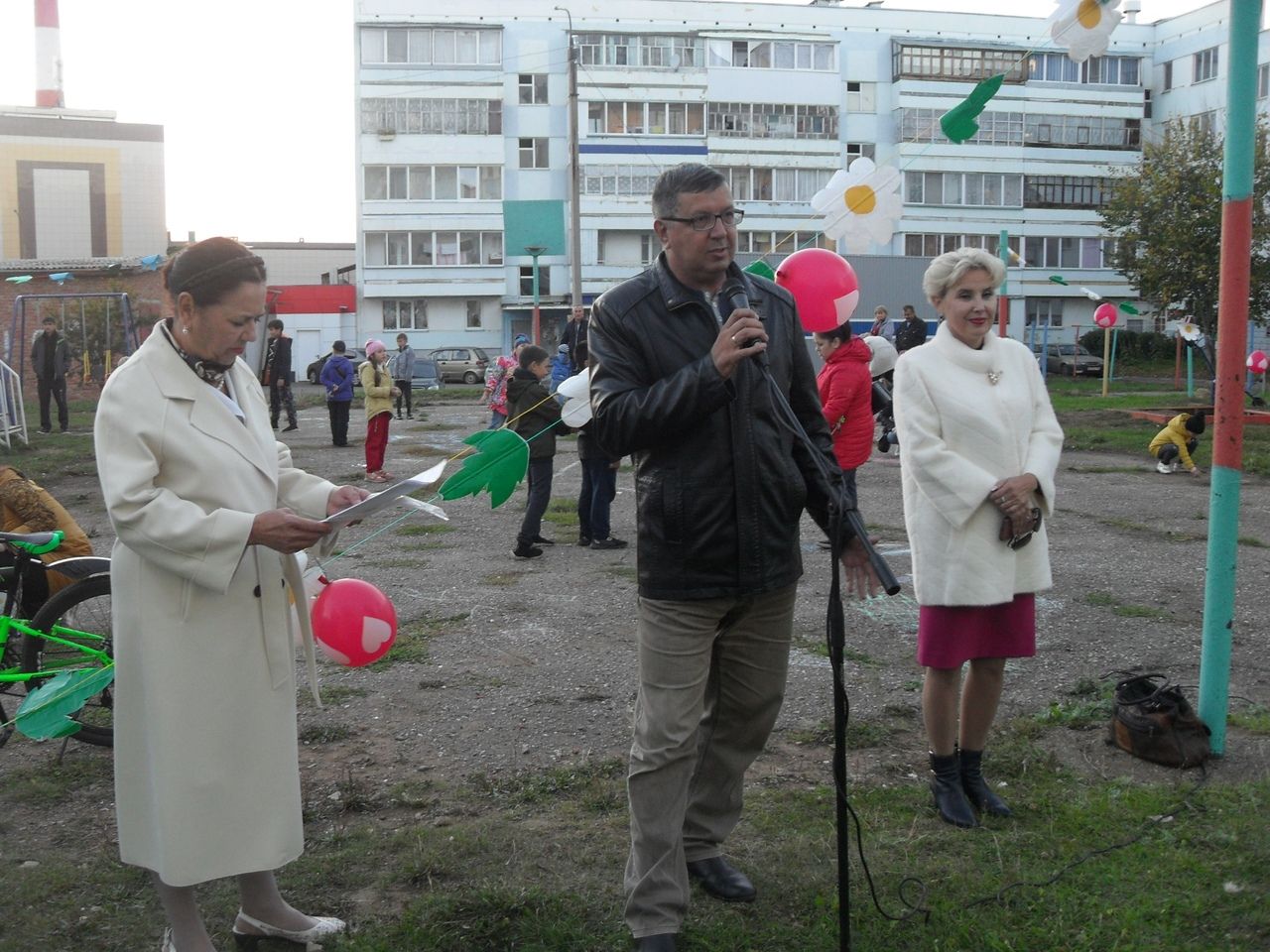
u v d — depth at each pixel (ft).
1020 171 162.20
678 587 10.16
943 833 12.56
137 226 181.98
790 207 162.91
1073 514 34.30
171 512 9.01
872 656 19.39
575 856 12.15
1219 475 14.39
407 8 156.46
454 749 15.34
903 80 160.97
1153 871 11.51
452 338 162.40
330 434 61.87
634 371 10.26
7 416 53.78
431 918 10.80
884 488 39.70
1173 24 159.33
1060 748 15.05
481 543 30.19
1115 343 150.10
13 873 11.86
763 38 160.04
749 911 11.05
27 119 175.01
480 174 159.53
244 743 9.62
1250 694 17.25
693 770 10.53
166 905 9.86
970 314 12.87
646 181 160.45
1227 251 14.03
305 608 10.41
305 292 158.81
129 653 9.45
